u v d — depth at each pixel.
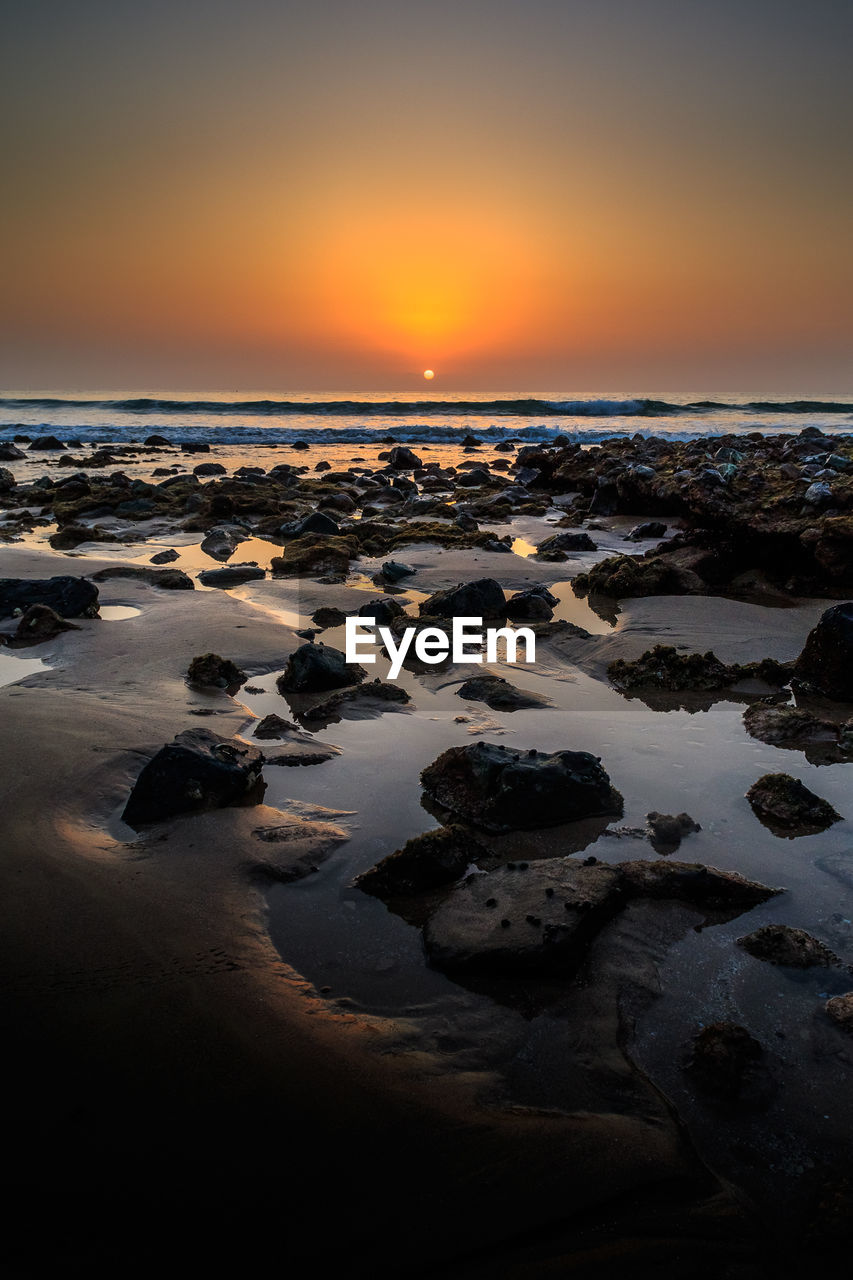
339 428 47.28
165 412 59.12
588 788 4.95
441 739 6.11
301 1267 2.17
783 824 4.84
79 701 6.58
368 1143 2.57
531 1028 3.21
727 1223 2.37
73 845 4.36
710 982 3.48
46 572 11.70
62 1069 2.80
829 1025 3.23
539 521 18.47
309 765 5.59
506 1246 2.26
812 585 10.98
